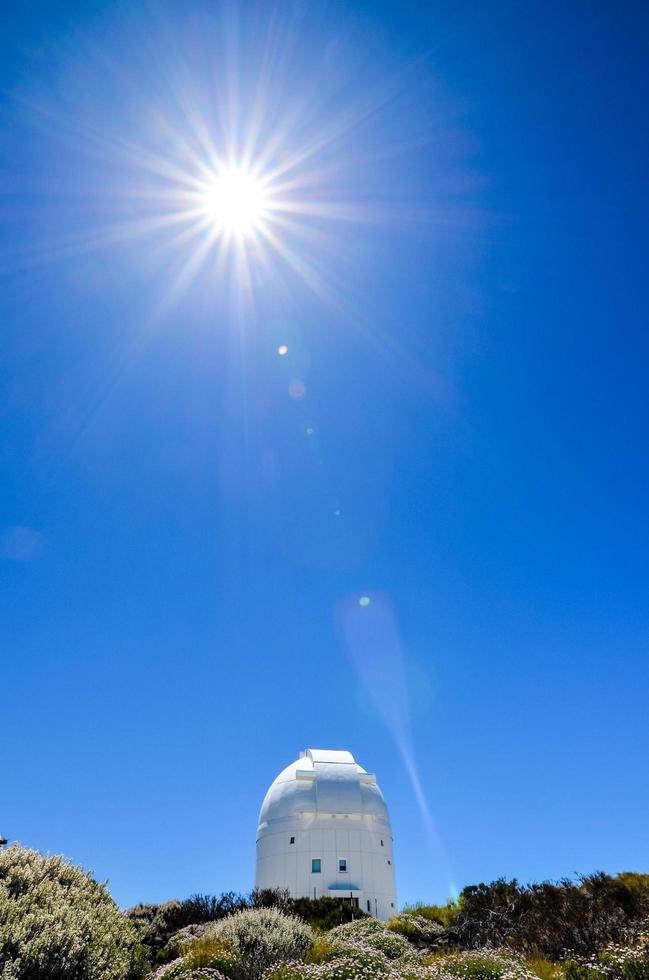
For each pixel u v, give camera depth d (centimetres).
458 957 1328
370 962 1312
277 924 1612
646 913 1424
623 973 1012
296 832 4081
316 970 1195
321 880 3900
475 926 1902
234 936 1480
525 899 1914
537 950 1458
